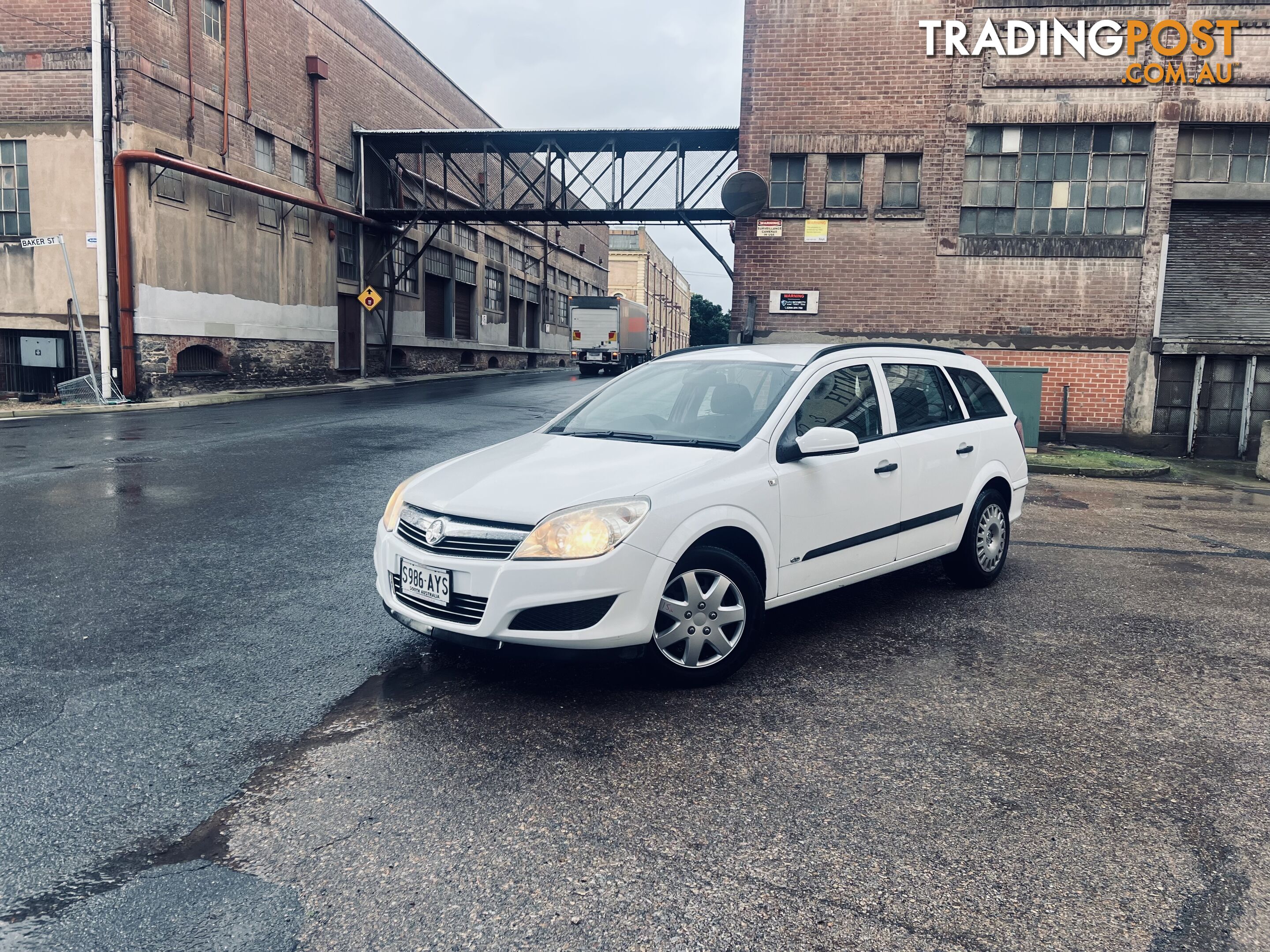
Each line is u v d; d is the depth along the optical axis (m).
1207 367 14.25
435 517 3.85
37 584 5.33
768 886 2.57
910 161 14.68
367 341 27.06
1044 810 3.04
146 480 8.66
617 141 23.17
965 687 4.16
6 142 17.22
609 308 36.69
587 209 23.50
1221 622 5.29
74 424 13.63
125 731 3.46
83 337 16.91
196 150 18.81
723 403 4.66
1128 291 14.22
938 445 5.37
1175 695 4.12
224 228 19.86
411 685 3.99
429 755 3.33
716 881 2.59
